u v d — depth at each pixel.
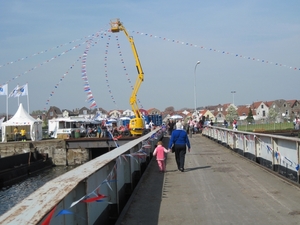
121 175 8.48
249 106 121.19
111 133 41.69
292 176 9.73
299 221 6.37
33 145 43.06
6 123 46.72
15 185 30.38
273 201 7.82
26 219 2.98
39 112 97.81
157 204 7.98
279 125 48.88
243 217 6.75
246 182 10.05
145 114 50.53
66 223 4.25
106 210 6.60
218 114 121.69
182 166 12.67
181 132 12.84
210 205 7.73
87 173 5.02
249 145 15.14
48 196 3.74
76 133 47.69
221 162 14.64
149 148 16.23
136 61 40.94
